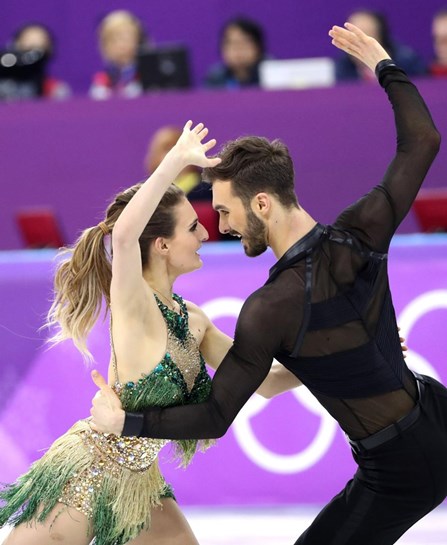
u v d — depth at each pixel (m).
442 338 15.30
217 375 9.16
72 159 21.69
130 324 9.56
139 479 10.12
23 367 15.82
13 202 21.92
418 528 14.73
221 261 15.66
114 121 21.47
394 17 30.33
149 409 9.23
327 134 21.03
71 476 9.95
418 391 9.57
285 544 14.04
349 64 23.61
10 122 21.73
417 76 23.38
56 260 15.91
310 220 9.39
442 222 18.19
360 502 9.66
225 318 15.55
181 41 30.88
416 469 9.45
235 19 24.11
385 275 9.42
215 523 14.95
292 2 30.47
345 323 9.16
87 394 15.62
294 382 11.04
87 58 31.28
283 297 9.11
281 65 22.70
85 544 10.08
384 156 20.97
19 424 15.77
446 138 20.72
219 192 9.34
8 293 15.94
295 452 15.38
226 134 21.17
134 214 9.02
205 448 11.09
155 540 10.45
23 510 10.06
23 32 26.16
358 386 9.32
